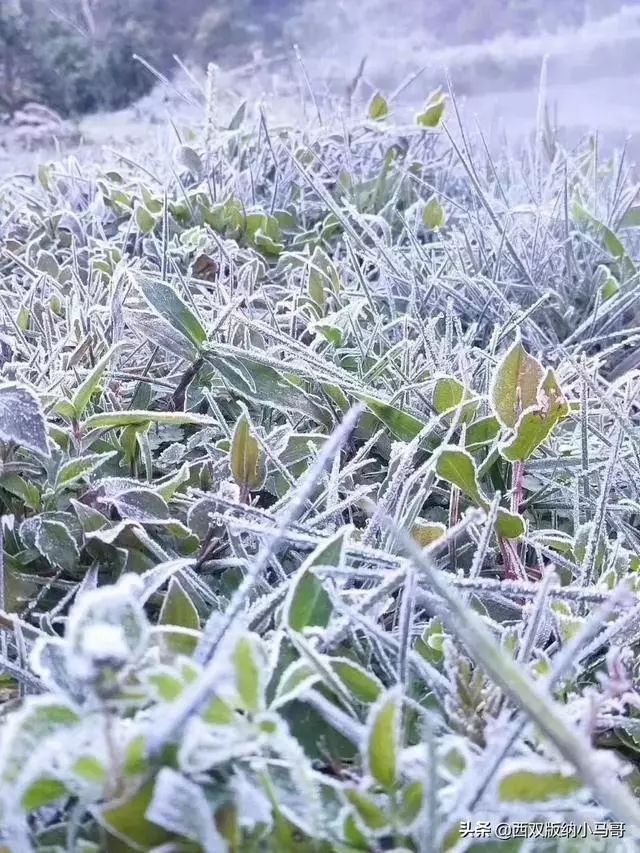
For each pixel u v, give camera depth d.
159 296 0.27
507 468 0.26
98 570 0.22
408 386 0.27
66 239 0.43
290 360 0.31
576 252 0.44
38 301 0.32
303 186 0.50
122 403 0.28
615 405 0.25
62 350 0.29
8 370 0.26
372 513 0.23
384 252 0.38
